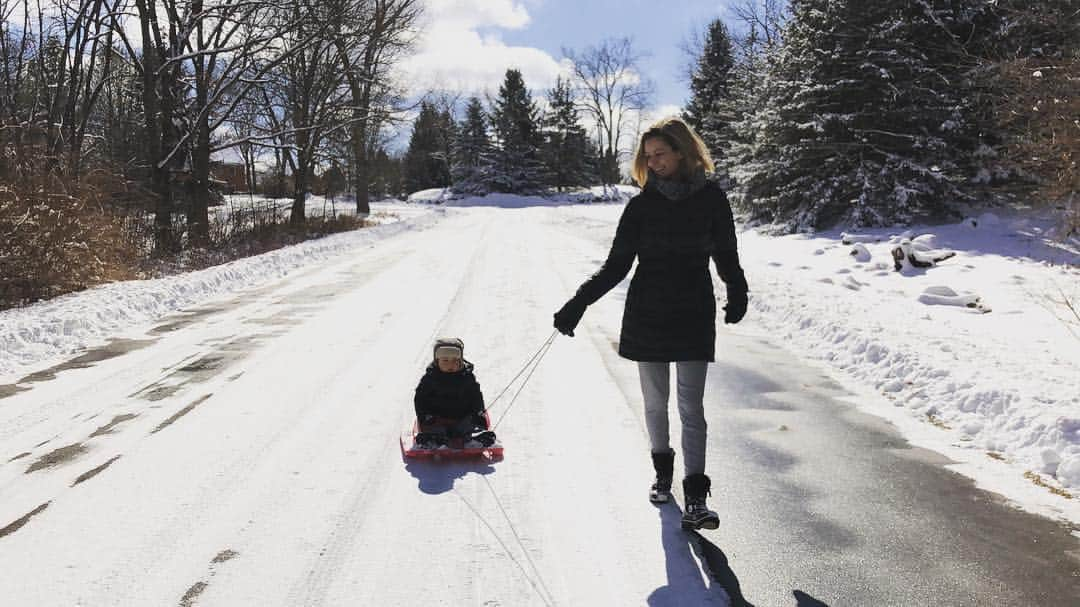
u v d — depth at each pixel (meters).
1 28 19.52
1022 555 3.17
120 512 3.58
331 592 2.85
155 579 2.95
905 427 4.94
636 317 3.38
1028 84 12.14
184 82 20.58
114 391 5.76
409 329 8.11
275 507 3.64
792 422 5.04
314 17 21.09
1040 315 8.27
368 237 21.48
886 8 16.61
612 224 25.62
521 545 3.26
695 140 3.27
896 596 2.84
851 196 17.50
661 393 3.54
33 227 10.05
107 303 9.12
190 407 5.33
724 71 45.72
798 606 2.77
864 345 6.66
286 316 9.04
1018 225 14.49
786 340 7.69
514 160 76.44
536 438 4.66
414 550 3.21
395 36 28.23
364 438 4.68
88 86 19.03
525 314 8.86
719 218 3.26
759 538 3.34
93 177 12.68
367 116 27.14
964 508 3.65
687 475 3.37
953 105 16.34
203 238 18.97
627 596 2.84
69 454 4.38
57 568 3.03
